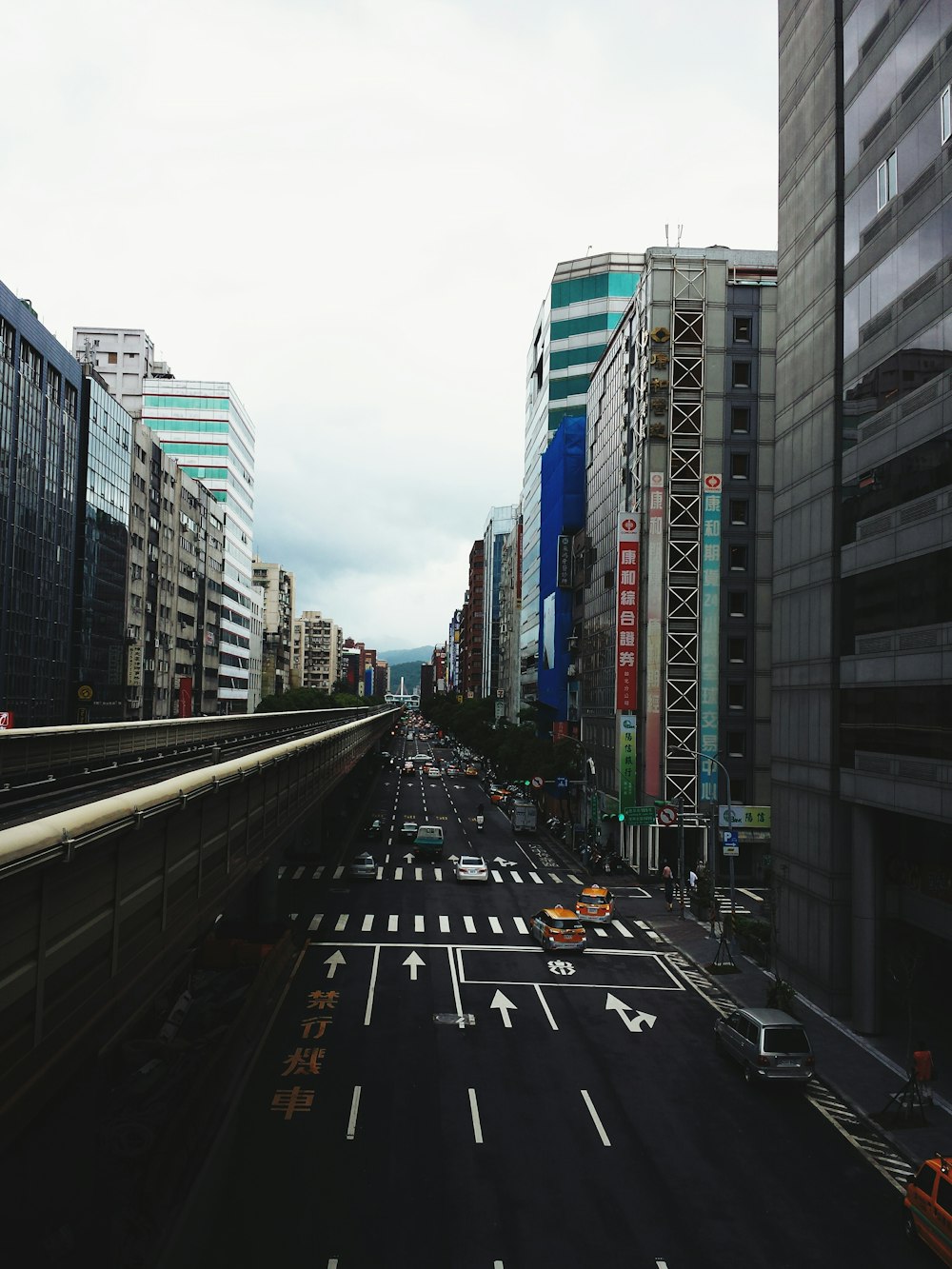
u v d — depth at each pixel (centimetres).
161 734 3859
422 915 4494
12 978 1017
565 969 3609
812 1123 2217
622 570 6038
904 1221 1745
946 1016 3084
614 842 6456
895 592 2831
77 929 1189
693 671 5934
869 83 3053
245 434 16012
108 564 9012
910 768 2689
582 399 11144
